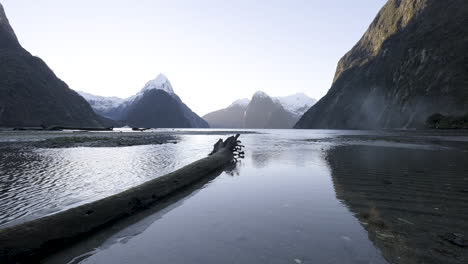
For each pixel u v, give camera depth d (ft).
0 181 33.14
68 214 17.06
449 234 14.49
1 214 20.83
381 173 34.58
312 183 29.45
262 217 18.17
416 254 12.25
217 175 37.01
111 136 163.12
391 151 64.28
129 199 21.24
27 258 13.74
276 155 61.72
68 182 32.94
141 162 51.52
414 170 36.50
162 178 27.27
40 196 26.25
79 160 54.13
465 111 220.64
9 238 13.87
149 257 12.94
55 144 94.99
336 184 28.55
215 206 21.40
